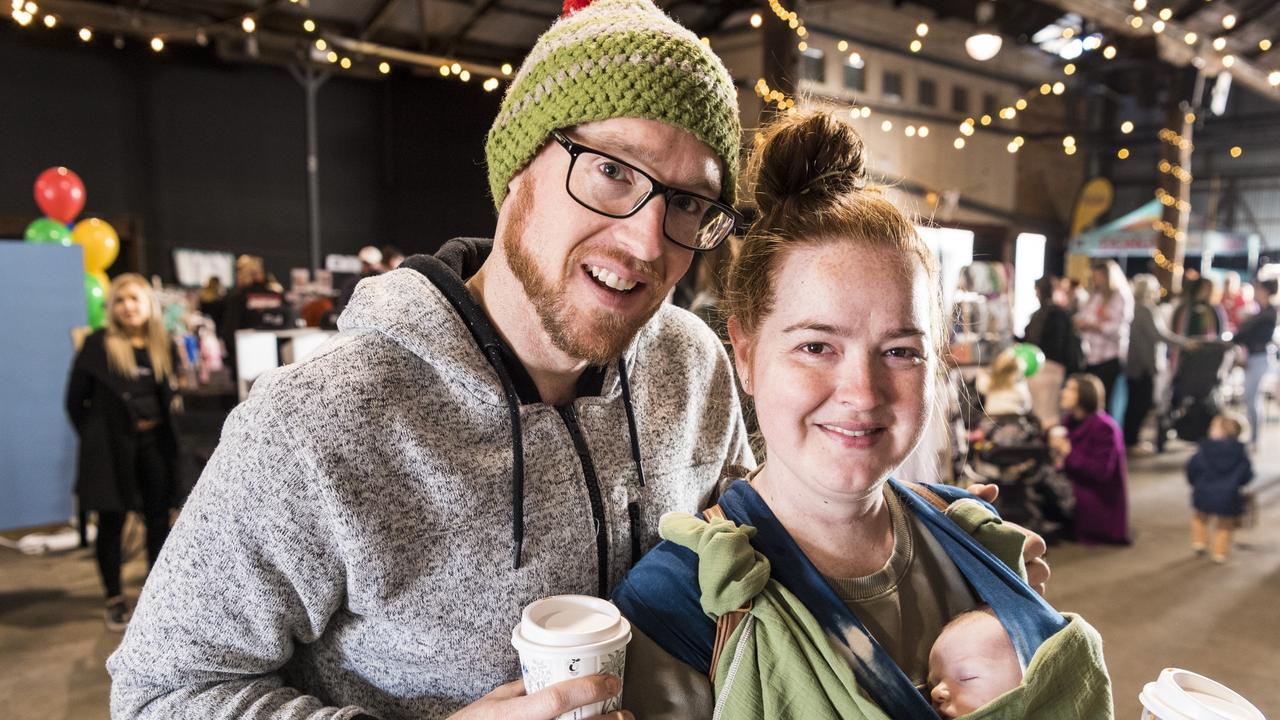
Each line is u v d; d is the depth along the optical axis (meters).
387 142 12.80
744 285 0.89
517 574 0.86
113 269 10.62
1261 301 7.91
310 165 10.95
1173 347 7.84
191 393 6.59
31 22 9.27
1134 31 8.59
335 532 0.78
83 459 3.31
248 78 11.47
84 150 10.24
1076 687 0.78
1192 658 3.14
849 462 0.79
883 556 0.88
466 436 0.86
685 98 0.78
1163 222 10.04
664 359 1.08
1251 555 4.40
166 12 9.35
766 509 0.87
